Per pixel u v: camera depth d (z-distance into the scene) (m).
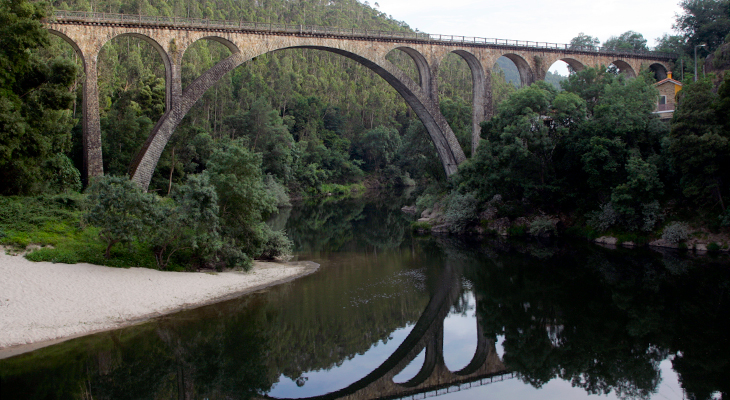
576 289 27.94
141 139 51.47
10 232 25.50
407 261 34.75
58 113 32.66
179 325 20.86
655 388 16.88
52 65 29.19
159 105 57.00
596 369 18.66
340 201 83.31
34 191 32.78
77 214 30.02
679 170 36.31
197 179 25.89
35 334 18.17
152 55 81.06
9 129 25.55
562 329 22.47
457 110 58.34
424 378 18.52
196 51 88.94
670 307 24.39
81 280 22.62
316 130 103.81
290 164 85.50
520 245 40.25
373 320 23.16
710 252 34.31
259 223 31.44
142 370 17.62
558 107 41.44
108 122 48.66
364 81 130.62
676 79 58.56
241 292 25.69
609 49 58.25
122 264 25.17
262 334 20.92
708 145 31.92
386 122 119.69
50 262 23.62
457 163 52.06
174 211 25.61
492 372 18.88
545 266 32.94
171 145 55.28
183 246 27.11
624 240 38.41
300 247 40.12
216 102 82.38
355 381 18.16
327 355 20.09
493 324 23.36
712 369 17.95
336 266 32.78
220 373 18.09
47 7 31.36
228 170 28.23
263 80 104.31
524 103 41.41
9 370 16.42
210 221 25.84
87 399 15.58
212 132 78.94
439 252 38.09
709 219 35.62
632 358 19.31
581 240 41.00
